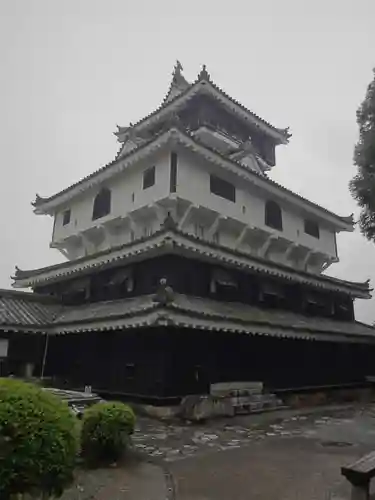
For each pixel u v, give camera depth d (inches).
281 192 1011.9
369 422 646.5
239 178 942.4
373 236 772.0
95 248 1019.9
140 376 677.3
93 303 870.4
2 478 163.8
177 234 687.7
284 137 1246.3
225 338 757.9
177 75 1194.6
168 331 660.7
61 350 858.1
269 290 918.4
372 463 251.9
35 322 808.9
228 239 957.2
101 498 275.0
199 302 722.2
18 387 189.3
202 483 319.9
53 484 177.8
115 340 742.5
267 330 757.3
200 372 693.3
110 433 359.3
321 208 1121.4
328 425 611.8
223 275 820.0
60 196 1069.8
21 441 169.2
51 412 185.3
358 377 1102.4
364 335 1055.6
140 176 895.7
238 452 427.2
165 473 345.1
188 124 1072.2
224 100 1080.2
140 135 1143.0
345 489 306.3
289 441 487.8
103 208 975.6
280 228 1032.2
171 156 827.4
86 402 432.5
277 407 761.6
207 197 873.5
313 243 1125.7
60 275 926.4
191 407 625.3
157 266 760.3
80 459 346.3
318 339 896.9
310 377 943.0
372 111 729.6
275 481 327.3
